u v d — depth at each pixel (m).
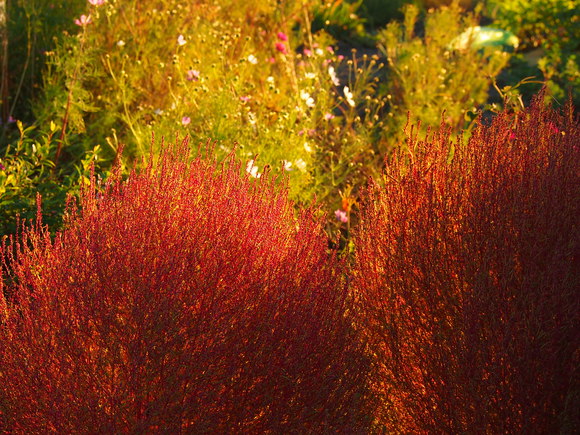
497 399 2.02
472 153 2.25
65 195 3.30
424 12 11.49
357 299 2.28
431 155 2.32
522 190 2.09
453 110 5.45
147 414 1.86
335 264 2.22
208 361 1.86
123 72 4.33
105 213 2.02
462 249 2.10
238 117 4.20
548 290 1.98
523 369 1.99
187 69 4.91
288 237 2.19
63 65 4.55
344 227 3.92
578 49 8.09
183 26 5.45
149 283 1.86
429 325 2.14
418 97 5.57
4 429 1.93
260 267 1.98
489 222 2.08
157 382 1.86
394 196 2.32
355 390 2.09
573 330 1.99
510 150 2.23
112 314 1.85
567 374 2.00
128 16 5.12
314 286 2.07
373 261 2.32
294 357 1.94
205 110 4.21
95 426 1.83
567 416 1.99
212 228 1.99
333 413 2.03
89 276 1.89
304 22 8.42
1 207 3.15
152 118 4.67
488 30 8.52
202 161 2.25
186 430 1.85
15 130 4.41
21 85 4.78
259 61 5.74
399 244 2.21
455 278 2.12
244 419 1.92
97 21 4.87
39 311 1.94
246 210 2.09
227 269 1.93
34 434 1.91
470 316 2.03
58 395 1.86
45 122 4.38
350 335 2.13
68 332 1.86
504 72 7.62
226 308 1.90
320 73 5.20
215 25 5.61
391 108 5.88
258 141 4.15
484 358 2.02
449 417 2.09
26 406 1.92
